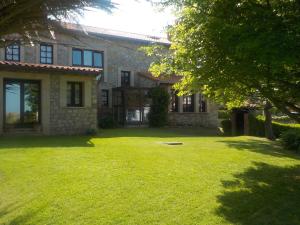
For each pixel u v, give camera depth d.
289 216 5.96
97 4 2.61
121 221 5.48
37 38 2.91
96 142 12.46
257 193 6.98
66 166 8.36
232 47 5.93
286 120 18.81
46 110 15.09
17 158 9.07
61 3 2.53
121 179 7.44
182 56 7.23
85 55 21.55
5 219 5.49
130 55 23.53
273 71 5.69
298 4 5.98
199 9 6.66
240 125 18.16
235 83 7.44
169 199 6.42
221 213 5.93
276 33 5.53
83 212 5.77
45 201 6.16
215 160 9.57
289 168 9.03
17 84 14.80
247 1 6.28
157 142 12.95
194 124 23.91
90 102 16.05
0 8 2.43
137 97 21.88
